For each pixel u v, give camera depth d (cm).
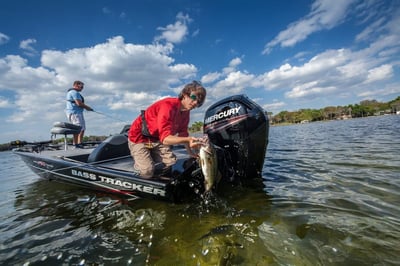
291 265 142
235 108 305
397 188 257
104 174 287
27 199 324
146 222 219
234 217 214
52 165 359
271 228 188
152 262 157
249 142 296
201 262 153
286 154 572
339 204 225
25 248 185
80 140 583
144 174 263
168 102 245
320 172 357
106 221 228
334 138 900
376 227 176
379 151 495
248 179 317
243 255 156
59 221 236
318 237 168
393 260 139
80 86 591
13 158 1196
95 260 163
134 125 278
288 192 273
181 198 251
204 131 340
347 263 140
